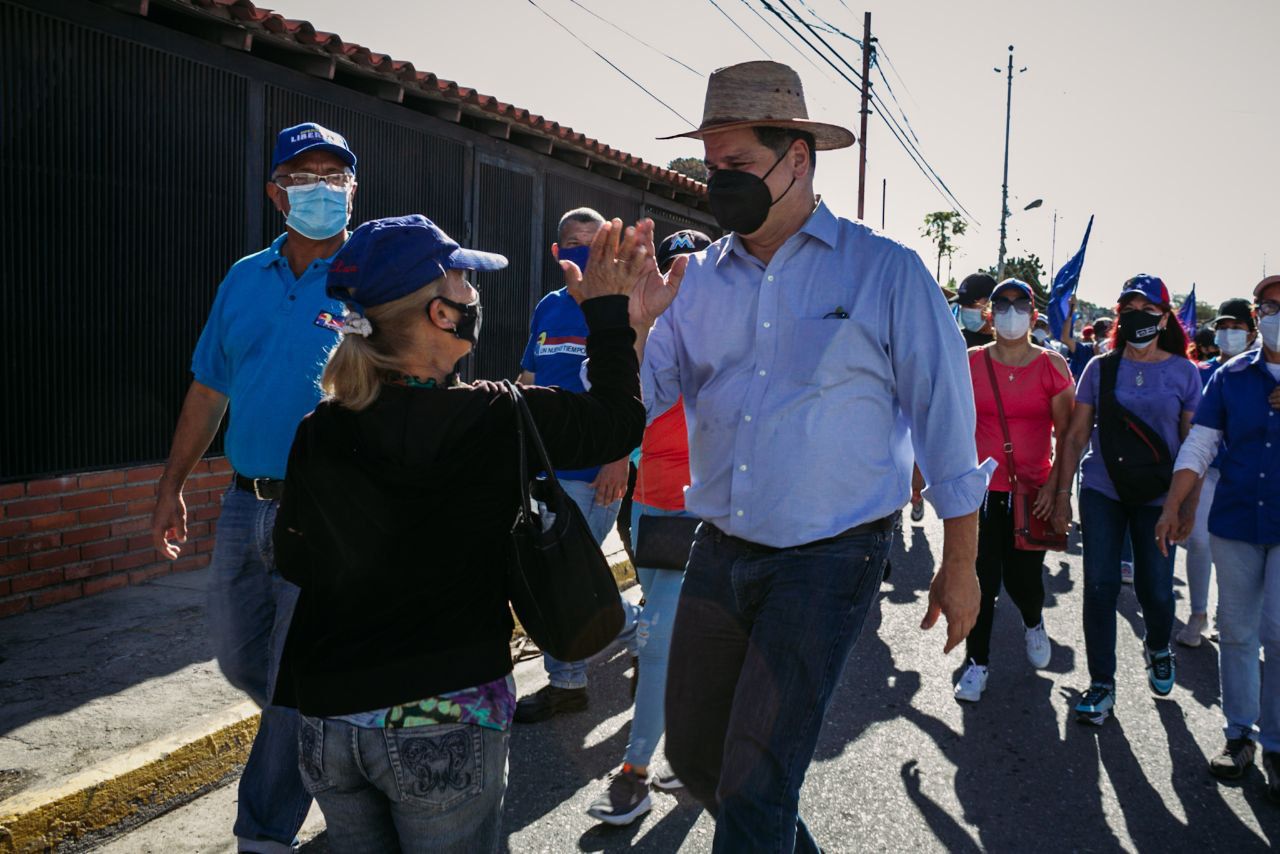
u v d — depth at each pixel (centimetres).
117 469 546
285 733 302
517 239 920
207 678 421
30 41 489
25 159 491
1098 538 470
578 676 450
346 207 320
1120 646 587
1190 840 353
